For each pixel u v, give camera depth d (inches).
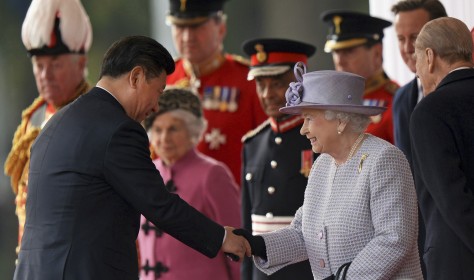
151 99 640.4
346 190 621.3
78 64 862.5
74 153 621.9
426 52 670.5
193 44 973.8
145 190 621.3
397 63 971.9
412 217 609.0
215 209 818.2
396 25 808.3
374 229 612.7
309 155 775.1
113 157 618.2
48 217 622.2
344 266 611.8
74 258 614.2
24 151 872.9
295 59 791.7
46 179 626.2
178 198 639.1
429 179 641.0
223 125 968.9
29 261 625.3
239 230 657.6
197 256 812.6
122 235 626.8
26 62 1568.7
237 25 1615.4
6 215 1510.8
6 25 1562.5
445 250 651.5
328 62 1576.0
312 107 623.8
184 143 828.6
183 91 835.4
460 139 641.6
